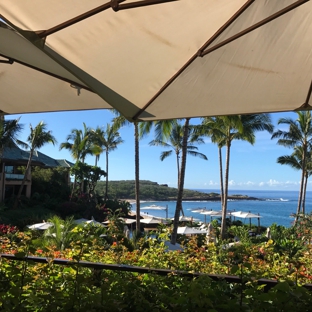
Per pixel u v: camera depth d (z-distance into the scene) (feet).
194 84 7.14
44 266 7.32
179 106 7.80
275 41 6.15
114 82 6.62
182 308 5.93
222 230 64.59
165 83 6.98
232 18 5.62
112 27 5.24
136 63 6.19
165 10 5.19
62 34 5.14
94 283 7.00
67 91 8.18
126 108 7.59
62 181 104.88
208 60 6.56
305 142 88.38
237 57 6.51
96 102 8.59
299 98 7.43
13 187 89.97
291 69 6.67
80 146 104.22
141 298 6.49
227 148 68.13
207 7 5.28
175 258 10.50
